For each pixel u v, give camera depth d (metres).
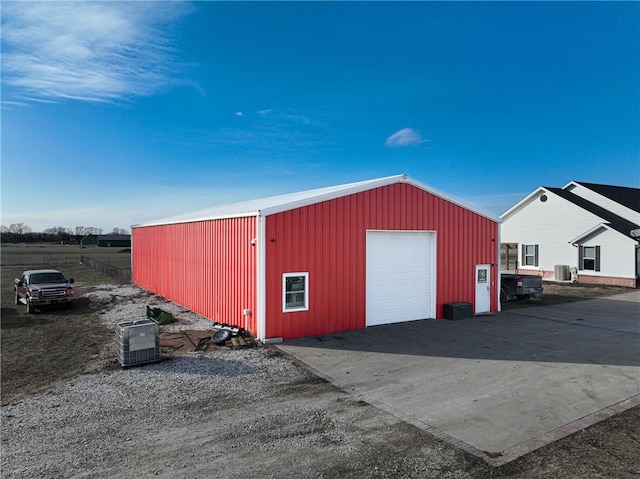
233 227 12.23
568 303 17.78
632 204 27.55
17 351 10.44
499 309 15.66
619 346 10.49
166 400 6.95
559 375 8.26
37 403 6.89
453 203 14.36
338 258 11.84
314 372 8.34
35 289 15.56
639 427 6.00
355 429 5.90
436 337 11.31
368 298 12.54
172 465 4.97
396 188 13.01
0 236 100.38
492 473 4.82
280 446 5.41
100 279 27.70
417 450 5.32
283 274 10.89
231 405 6.73
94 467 4.93
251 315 11.12
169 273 18.36
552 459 5.13
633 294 20.64
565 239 27.22
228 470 4.86
